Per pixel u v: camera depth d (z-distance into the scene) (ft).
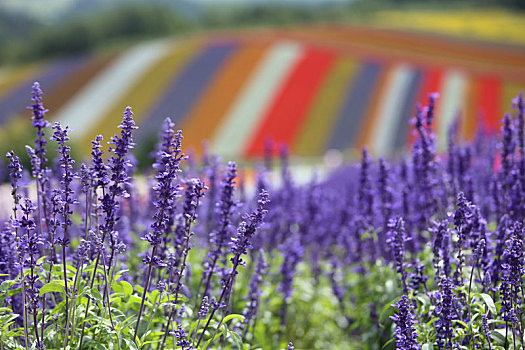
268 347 24.58
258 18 501.56
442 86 184.03
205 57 212.02
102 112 169.99
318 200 32.50
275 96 178.60
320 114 167.02
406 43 258.16
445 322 15.53
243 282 24.62
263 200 15.46
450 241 19.43
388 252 23.35
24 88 200.54
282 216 31.19
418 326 17.58
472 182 24.63
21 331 15.94
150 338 17.12
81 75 205.36
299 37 254.47
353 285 28.07
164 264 15.19
